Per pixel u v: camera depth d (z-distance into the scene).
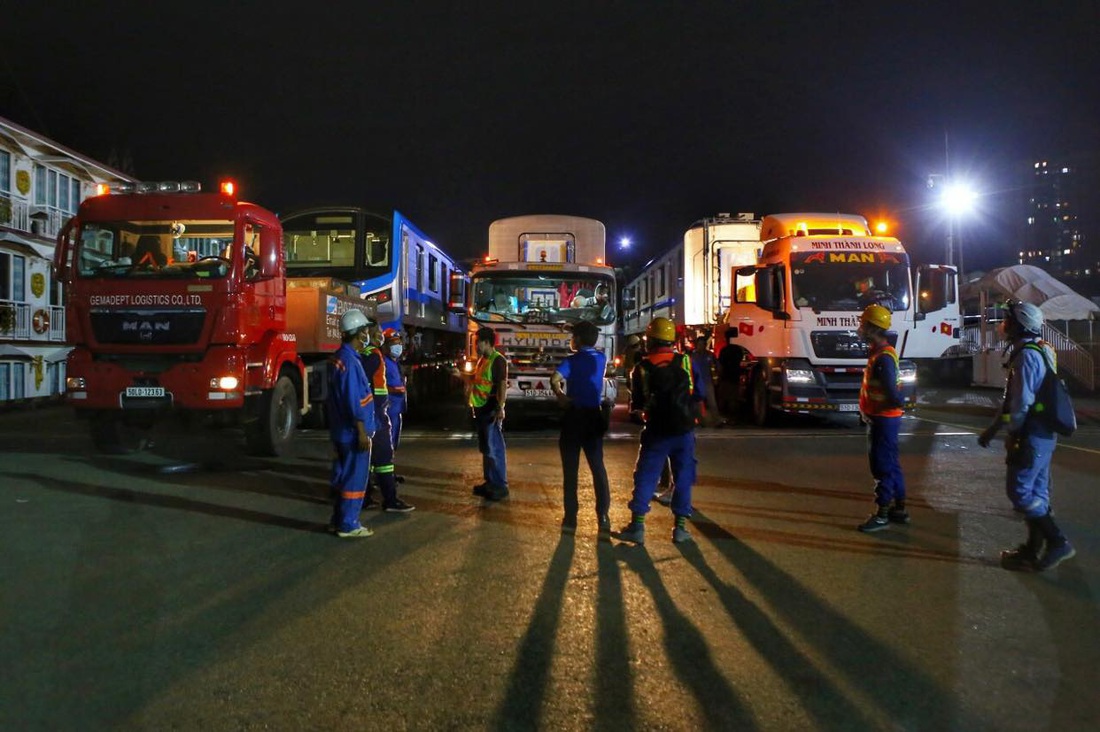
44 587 5.64
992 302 30.55
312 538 6.97
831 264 14.55
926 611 5.17
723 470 10.48
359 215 18.27
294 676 4.22
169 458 11.65
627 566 6.16
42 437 14.51
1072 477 9.84
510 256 16.55
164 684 4.12
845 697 3.99
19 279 23.70
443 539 6.94
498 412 8.53
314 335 14.59
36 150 24.12
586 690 4.07
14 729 3.67
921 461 11.17
